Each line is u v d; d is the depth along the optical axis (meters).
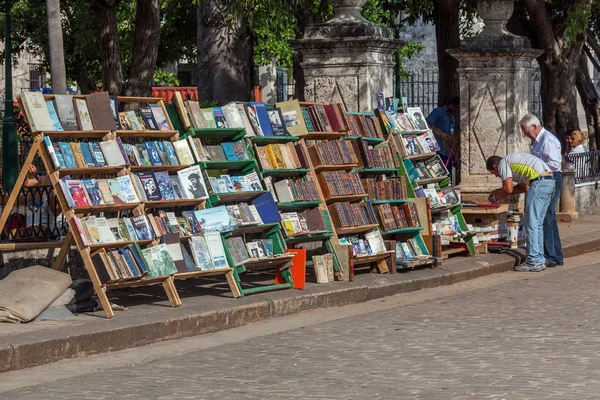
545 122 27.19
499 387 8.27
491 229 16.77
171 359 9.73
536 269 16.06
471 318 11.64
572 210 21.97
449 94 24.53
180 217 12.41
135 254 11.28
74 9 33.31
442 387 8.32
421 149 15.99
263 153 13.23
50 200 12.81
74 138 12.01
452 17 24.45
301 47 16.14
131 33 38.00
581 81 30.86
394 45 16.55
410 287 14.14
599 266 16.61
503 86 17.66
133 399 8.16
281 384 8.59
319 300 12.75
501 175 15.86
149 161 12.00
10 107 14.39
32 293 10.74
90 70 38.28
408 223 15.11
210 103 21.55
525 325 11.12
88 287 11.42
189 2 30.97
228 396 8.20
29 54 41.56
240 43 22.89
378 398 8.02
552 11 28.92
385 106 15.66
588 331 10.72
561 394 8.00
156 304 11.81
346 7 16.17
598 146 30.86
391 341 10.38
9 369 9.33
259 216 12.92
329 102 15.94
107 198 11.42
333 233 13.81
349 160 14.29
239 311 11.68
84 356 10.00
